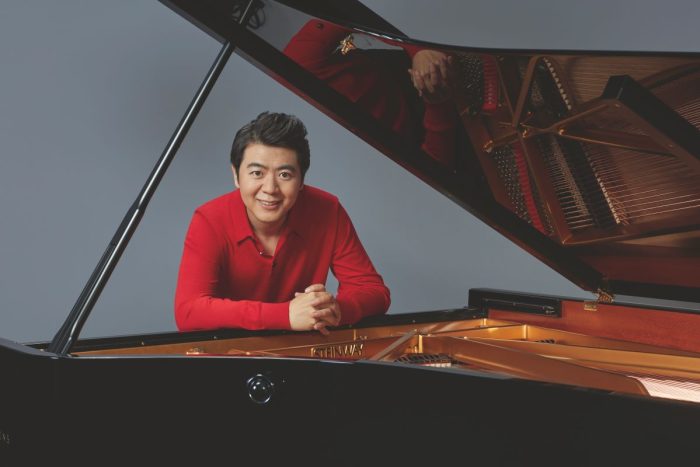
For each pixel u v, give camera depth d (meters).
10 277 4.22
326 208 2.69
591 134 2.18
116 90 4.29
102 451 1.79
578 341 2.52
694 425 1.54
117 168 4.32
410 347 2.37
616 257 2.53
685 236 2.35
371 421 1.77
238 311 2.30
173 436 1.80
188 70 4.36
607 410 1.60
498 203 2.44
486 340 2.32
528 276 4.69
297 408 1.80
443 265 4.68
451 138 2.30
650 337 2.47
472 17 4.57
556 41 4.57
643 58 1.90
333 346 2.33
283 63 2.06
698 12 4.39
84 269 4.32
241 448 1.81
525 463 1.66
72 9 4.20
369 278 2.69
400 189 4.64
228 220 2.54
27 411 1.79
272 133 2.45
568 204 2.43
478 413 1.69
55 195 4.25
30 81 4.17
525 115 2.23
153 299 4.43
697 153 1.98
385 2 4.50
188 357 1.79
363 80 2.13
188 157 4.41
